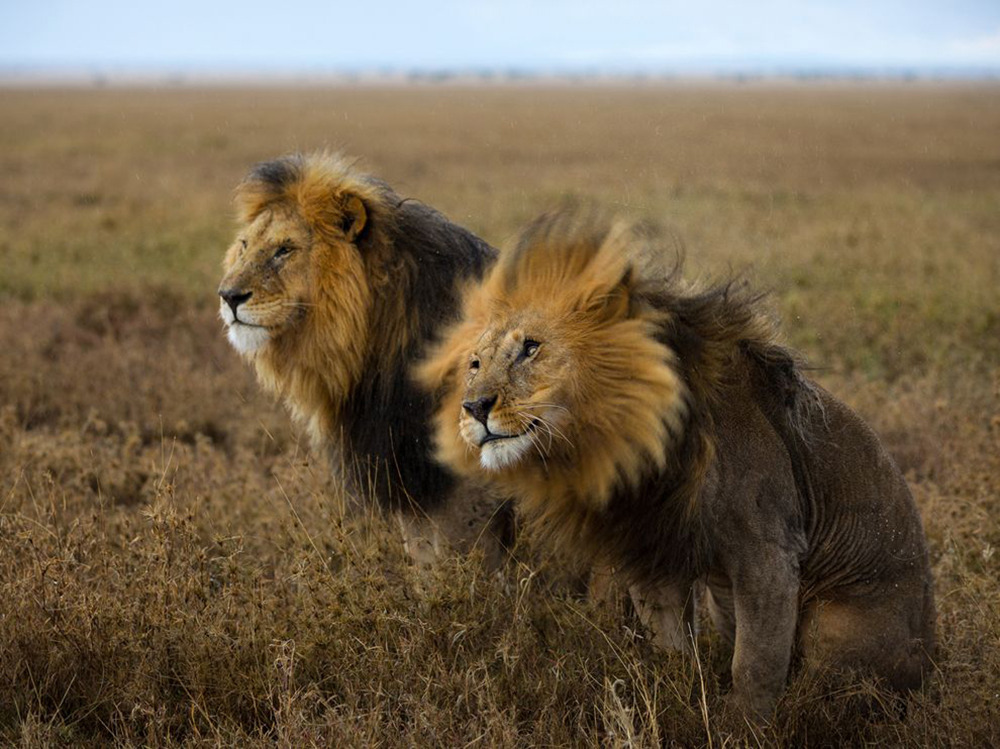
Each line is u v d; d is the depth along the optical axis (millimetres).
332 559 9766
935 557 10727
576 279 7590
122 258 27891
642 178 48688
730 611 8836
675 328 7695
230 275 9633
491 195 42531
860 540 8531
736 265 25000
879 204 38938
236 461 13266
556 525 8305
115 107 141500
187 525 8898
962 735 7512
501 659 8195
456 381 7996
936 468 13133
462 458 8008
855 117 104875
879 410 14852
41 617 8375
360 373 9742
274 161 10031
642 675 7945
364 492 10086
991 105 137875
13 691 8023
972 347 18844
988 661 8234
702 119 102375
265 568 9758
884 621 8531
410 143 74875
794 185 45938
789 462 8078
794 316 20469
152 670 8031
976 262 26641
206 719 7859
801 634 8797
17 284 24547
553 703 7797
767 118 103250
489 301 7902
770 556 7781
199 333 19828
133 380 16828
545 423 7387
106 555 9148
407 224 9758
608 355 7453
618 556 8273
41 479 11711
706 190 43312
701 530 7773
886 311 21453
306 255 9594
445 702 7770
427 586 8719
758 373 8195
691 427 7602
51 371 17094
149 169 54656
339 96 198875
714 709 7859
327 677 8031
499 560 9758
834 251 28391
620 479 7641
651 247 7941
